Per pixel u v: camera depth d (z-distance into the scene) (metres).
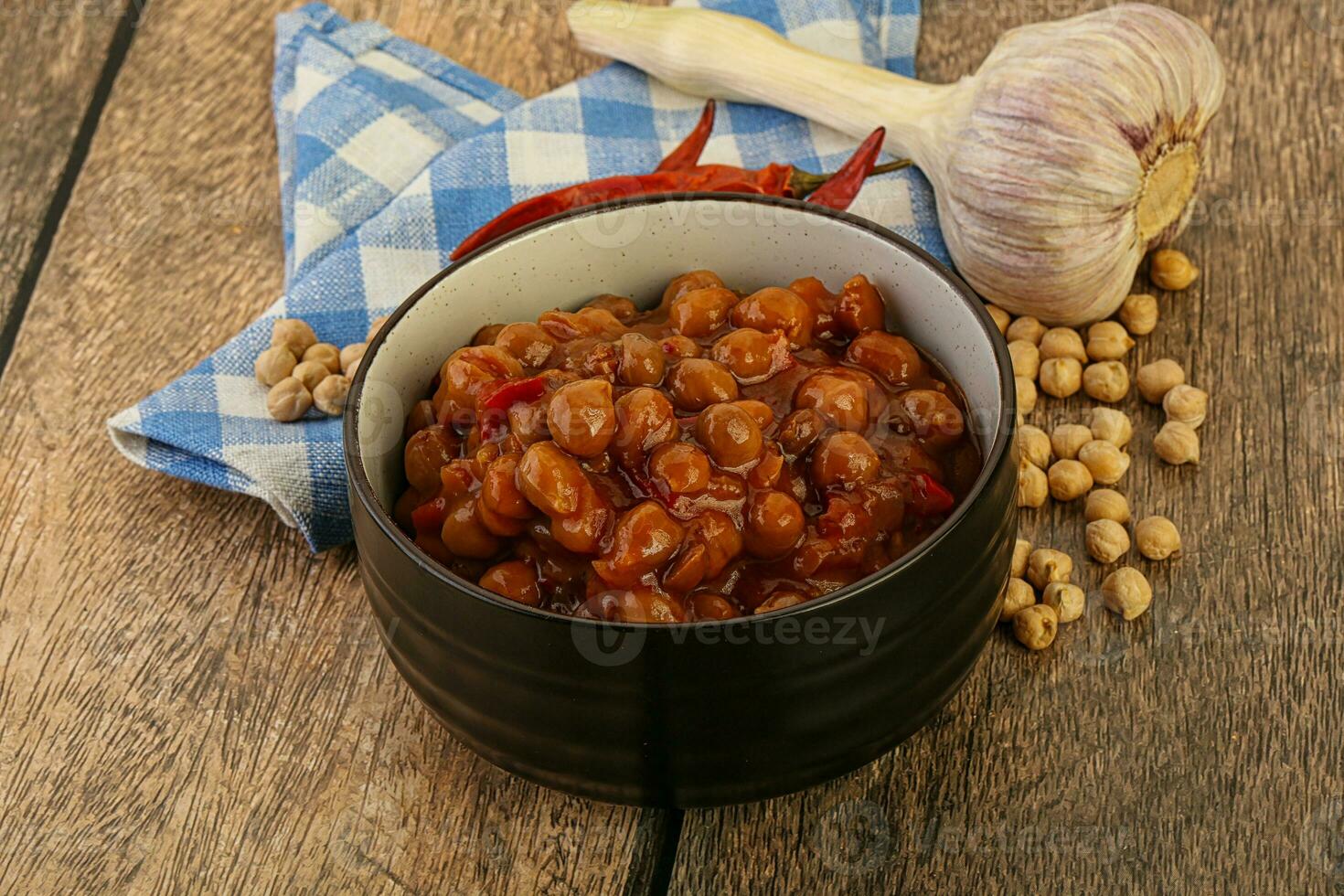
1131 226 0.48
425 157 0.54
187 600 0.46
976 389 0.41
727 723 0.38
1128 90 0.47
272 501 0.46
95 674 0.44
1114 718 0.43
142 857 0.42
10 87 0.58
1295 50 0.56
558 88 0.56
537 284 0.44
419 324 0.42
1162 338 0.50
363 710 0.44
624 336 0.41
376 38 0.57
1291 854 0.41
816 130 0.54
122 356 0.50
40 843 0.42
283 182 0.54
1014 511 0.40
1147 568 0.45
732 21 0.54
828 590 0.39
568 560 0.39
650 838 0.41
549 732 0.38
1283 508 0.46
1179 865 0.41
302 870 0.41
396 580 0.38
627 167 0.53
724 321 0.42
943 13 0.58
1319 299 0.50
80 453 0.48
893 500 0.40
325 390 0.47
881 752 0.40
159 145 0.56
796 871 0.41
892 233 0.42
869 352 0.42
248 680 0.44
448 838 0.42
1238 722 0.43
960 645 0.39
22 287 0.52
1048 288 0.49
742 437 0.39
